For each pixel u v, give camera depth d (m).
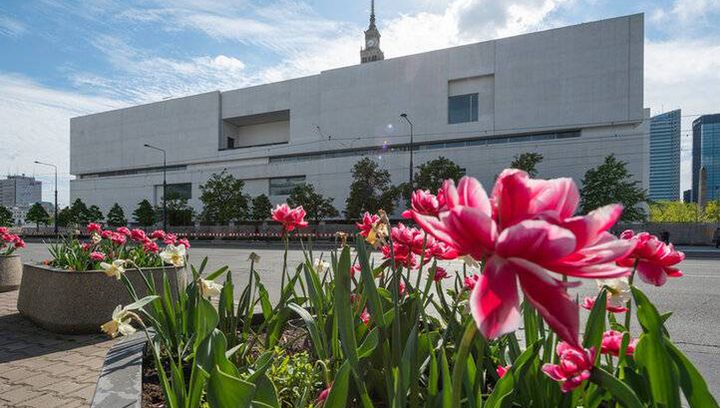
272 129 49.69
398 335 1.41
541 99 33.69
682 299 7.40
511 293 0.65
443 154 36.47
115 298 4.70
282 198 44.12
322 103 42.31
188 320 2.72
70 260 5.27
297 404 1.75
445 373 1.18
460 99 36.94
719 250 21.22
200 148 48.72
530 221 0.62
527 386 1.45
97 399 1.73
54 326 4.61
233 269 12.27
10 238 7.85
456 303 2.10
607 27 32.03
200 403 1.58
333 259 2.34
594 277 0.65
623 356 1.35
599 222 0.66
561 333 0.61
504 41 35.00
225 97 48.06
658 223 27.59
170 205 45.97
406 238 1.95
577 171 32.50
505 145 34.53
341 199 40.59
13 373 3.47
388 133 39.00
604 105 31.91
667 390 1.09
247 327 2.83
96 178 56.38
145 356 2.70
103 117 56.09
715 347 4.68
